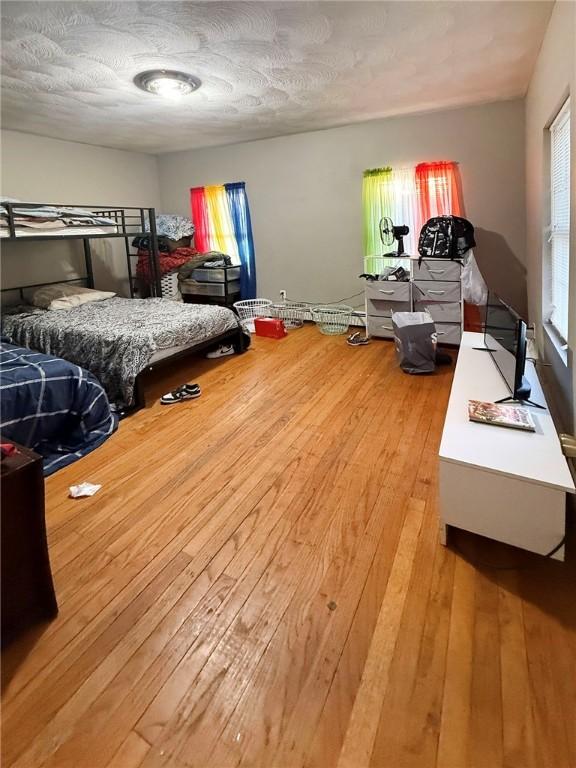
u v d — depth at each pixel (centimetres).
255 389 342
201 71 283
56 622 143
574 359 182
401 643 132
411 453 240
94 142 481
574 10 174
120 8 202
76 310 403
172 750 107
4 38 229
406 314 381
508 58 288
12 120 385
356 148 462
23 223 350
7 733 111
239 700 118
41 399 246
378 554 169
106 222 420
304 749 107
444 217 399
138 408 311
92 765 104
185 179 572
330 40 247
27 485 131
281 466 233
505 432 177
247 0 201
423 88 341
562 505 146
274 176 515
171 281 540
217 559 169
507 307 240
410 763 103
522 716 112
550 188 276
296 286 542
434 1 212
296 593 152
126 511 199
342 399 315
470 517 162
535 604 144
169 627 141
